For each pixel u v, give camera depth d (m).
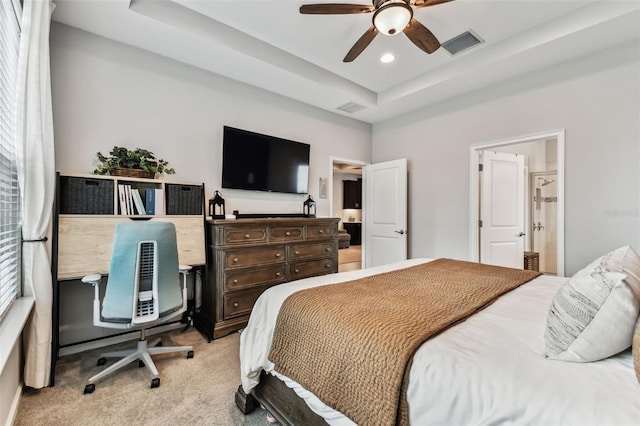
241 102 3.34
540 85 2.99
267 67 2.97
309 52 3.03
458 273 2.04
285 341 1.40
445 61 3.17
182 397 1.76
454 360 0.90
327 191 4.24
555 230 5.52
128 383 1.90
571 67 2.80
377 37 2.72
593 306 0.85
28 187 1.79
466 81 3.26
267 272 2.95
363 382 1.02
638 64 2.46
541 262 5.67
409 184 4.27
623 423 0.64
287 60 3.04
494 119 3.35
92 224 2.17
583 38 2.44
